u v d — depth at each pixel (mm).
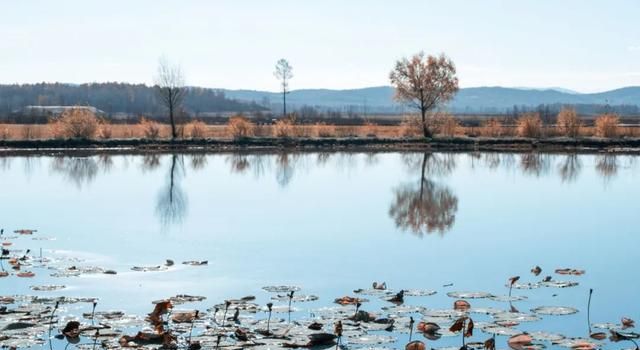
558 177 44000
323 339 13672
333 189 37781
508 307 16234
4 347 13211
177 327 14391
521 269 20141
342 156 59469
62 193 35469
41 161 52500
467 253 22188
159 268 19766
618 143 69312
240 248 22672
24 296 16484
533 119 73188
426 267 20312
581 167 50250
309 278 18953
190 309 15852
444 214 29672
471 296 17078
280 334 13961
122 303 16297
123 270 19531
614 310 16156
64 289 17422
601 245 23469
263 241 23781
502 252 22375
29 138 66125
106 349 13086
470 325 13234
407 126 76625
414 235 25031
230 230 25703
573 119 73625
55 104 187875
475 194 36094
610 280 18891
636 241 24094
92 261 20547
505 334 14195
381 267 20266
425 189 37938
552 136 73250
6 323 14445
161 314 13977
